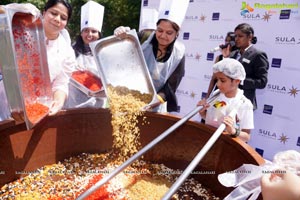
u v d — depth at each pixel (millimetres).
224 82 1529
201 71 3166
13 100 1068
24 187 1414
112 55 1730
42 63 1449
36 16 1266
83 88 1889
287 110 2527
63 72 1787
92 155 1768
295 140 2516
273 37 2520
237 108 1541
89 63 2281
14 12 1052
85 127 1710
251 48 2338
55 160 1647
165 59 1938
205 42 3068
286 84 2502
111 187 1471
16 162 1440
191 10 3125
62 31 1887
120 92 1687
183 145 1651
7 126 1323
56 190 1411
